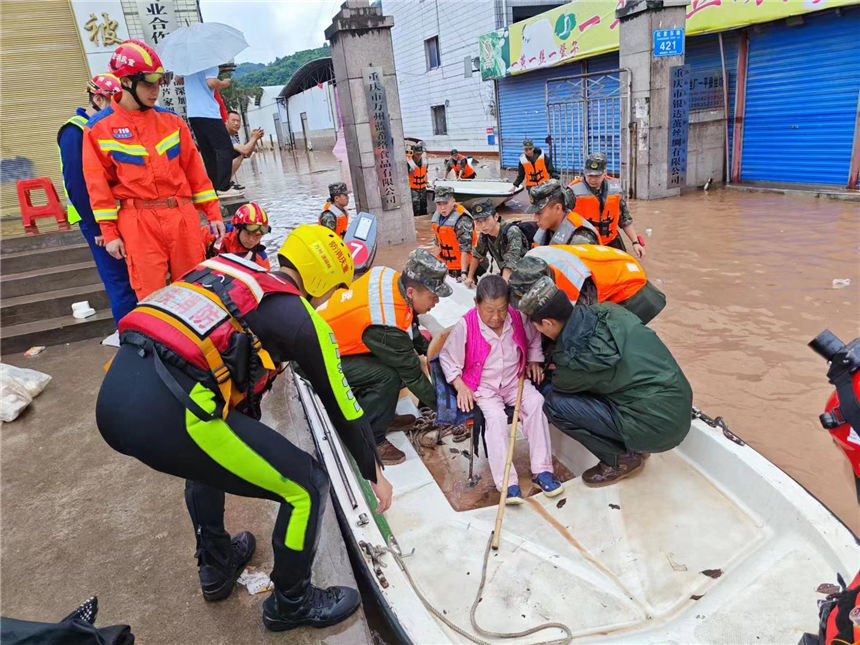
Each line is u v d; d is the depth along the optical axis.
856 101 9.26
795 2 9.23
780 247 7.11
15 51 6.99
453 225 6.31
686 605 2.19
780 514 2.42
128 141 3.33
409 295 3.03
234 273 1.83
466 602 2.29
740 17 10.05
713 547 2.42
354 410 1.90
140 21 7.44
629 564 2.39
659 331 5.13
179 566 2.51
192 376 1.70
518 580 2.36
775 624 2.03
